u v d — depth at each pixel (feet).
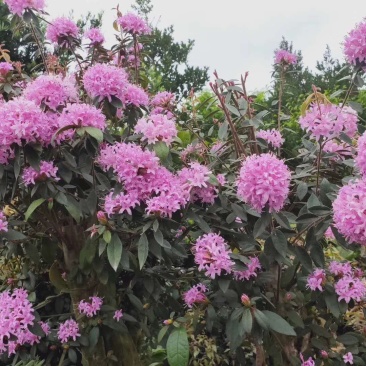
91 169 5.61
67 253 6.45
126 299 7.13
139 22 7.96
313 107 5.66
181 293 6.98
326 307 6.18
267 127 8.53
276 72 7.87
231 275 5.74
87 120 5.24
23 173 5.46
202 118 8.34
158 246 5.24
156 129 5.41
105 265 5.96
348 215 4.50
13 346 5.84
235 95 7.13
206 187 5.60
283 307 6.14
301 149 7.32
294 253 5.67
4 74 6.55
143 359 8.02
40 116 5.07
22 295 6.09
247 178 4.90
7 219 6.33
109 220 5.34
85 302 6.44
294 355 6.39
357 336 6.45
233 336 5.50
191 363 8.45
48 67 7.43
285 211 6.22
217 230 6.06
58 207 5.93
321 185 5.87
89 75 5.76
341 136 5.63
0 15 14.15
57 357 7.76
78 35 7.95
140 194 5.32
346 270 6.00
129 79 8.20
